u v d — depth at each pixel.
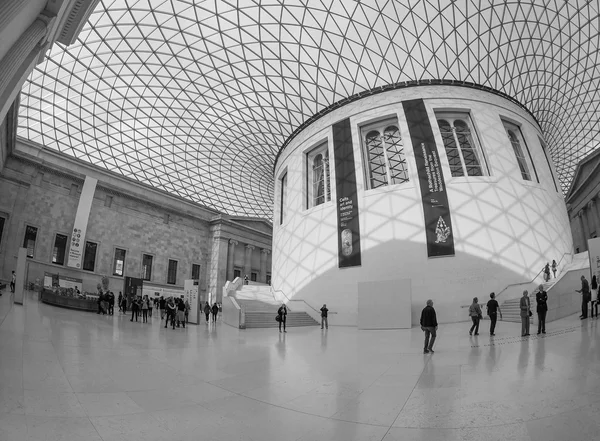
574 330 10.81
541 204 23.77
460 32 24.25
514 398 4.89
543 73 26.97
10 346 8.13
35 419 4.25
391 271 22.34
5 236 30.23
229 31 25.59
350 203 24.78
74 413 4.57
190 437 4.03
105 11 23.36
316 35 25.55
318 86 28.03
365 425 4.33
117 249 38.75
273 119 31.38
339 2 23.72
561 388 5.10
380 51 25.55
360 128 26.67
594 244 14.39
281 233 30.17
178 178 41.66
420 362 8.17
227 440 3.96
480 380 6.00
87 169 36.44
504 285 21.03
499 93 26.48
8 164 31.12
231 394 5.81
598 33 24.17
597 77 27.12
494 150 24.12
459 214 22.16
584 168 38.31
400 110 25.48
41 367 6.64
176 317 18.20
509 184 23.23
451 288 21.19
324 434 4.10
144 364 7.88
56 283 31.67
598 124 31.97
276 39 25.88
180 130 34.50
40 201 33.03
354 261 23.56
